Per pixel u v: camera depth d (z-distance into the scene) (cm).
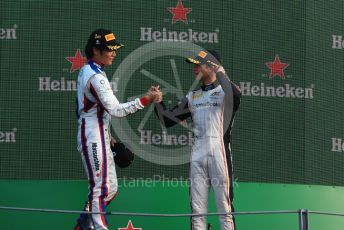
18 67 1280
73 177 1272
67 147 1274
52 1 1294
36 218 1213
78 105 1052
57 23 1291
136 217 1222
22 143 1268
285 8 1351
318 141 1342
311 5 1363
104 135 1040
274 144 1320
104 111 1047
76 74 1287
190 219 1184
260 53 1330
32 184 1227
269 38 1337
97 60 1062
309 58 1351
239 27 1327
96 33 1059
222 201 1116
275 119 1326
